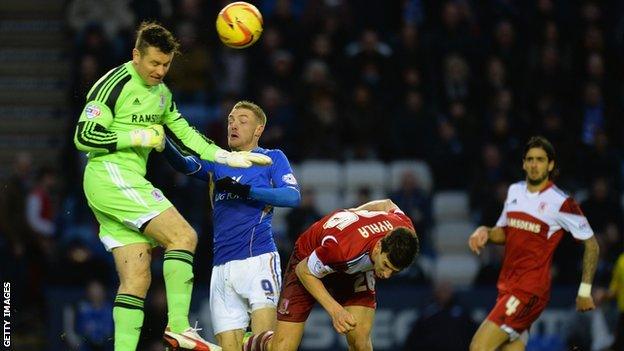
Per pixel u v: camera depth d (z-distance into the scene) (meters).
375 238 14.09
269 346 14.88
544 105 29.53
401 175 28.78
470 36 30.00
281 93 28.88
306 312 15.09
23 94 32.06
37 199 27.23
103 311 24.41
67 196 28.06
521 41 30.69
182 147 14.38
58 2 33.25
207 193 26.17
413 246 13.53
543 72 30.03
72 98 28.86
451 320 23.12
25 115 31.88
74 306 24.50
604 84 30.34
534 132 28.83
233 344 15.34
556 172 17.45
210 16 29.56
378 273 13.88
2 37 32.75
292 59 29.52
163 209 13.95
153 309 22.59
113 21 31.41
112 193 13.87
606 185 26.91
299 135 28.70
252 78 29.17
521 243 17.22
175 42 13.89
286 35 29.77
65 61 32.53
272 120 28.27
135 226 13.92
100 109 13.64
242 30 14.54
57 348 24.36
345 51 29.83
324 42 29.39
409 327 24.75
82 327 24.36
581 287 17.20
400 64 29.33
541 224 17.14
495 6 30.88
